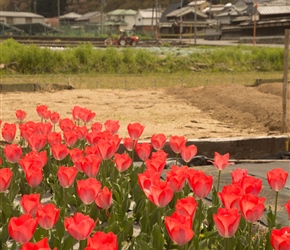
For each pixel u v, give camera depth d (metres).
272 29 83.12
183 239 3.99
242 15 106.06
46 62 38.56
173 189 5.46
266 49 47.56
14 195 7.29
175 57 43.28
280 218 7.42
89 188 4.86
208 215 6.38
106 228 5.49
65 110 20.33
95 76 35.38
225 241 5.08
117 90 27.75
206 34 106.00
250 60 45.00
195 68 42.41
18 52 38.25
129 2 175.25
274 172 5.33
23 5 172.50
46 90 26.78
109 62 40.47
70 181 5.44
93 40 79.38
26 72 37.72
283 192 8.80
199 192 4.93
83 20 150.00
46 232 5.31
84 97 24.47
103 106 21.67
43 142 7.01
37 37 76.19
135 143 7.97
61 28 113.12
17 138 13.39
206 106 21.08
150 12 143.88
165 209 6.57
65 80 31.53
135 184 7.58
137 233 6.53
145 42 79.75
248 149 12.63
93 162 5.80
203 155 12.33
